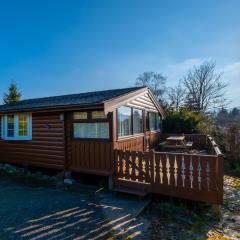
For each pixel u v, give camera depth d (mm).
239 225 4809
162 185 5688
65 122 7723
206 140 13070
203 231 4418
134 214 4887
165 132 16375
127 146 8164
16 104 11164
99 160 6973
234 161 11219
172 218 4887
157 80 34312
